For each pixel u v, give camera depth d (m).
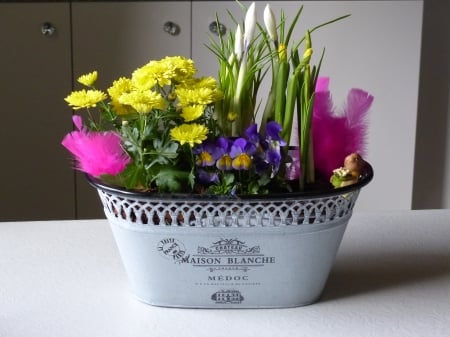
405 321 0.76
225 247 0.74
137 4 2.05
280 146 0.75
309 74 0.77
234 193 0.73
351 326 0.75
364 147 0.82
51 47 2.06
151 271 0.76
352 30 2.13
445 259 0.92
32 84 2.08
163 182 0.73
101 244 0.97
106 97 0.78
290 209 0.72
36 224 1.04
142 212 0.73
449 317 0.77
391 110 2.19
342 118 0.81
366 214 1.08
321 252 0.76
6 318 0.76
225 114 0.80
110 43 2.07
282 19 0.81
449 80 2.14
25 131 2.12
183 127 0.71
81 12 2.05
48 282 0.85
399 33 2.13
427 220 1.06
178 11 2.07
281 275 0.76
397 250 0.95
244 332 0.74
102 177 0.75
